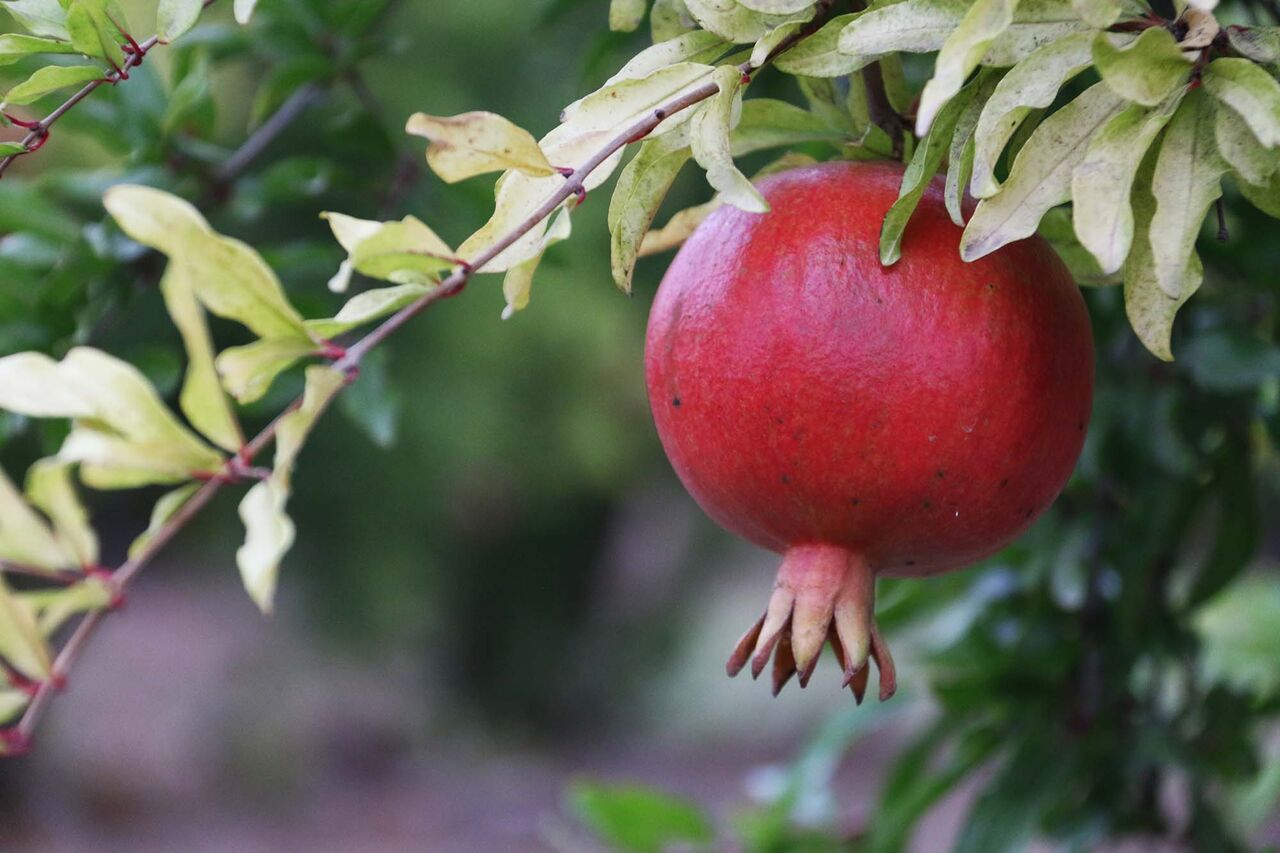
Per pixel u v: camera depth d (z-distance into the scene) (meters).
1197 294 1.15
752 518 0.94
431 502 4.15
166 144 1.20
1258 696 1.35
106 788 4.93
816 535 0.93
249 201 1.25
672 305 0.93
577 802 1.31
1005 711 1.20
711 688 5.99
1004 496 0.93
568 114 0.92
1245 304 1.15
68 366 0.92
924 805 1.23
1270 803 1.34
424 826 5.11
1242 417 1.17
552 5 1.26
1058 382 0.93
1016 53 0.91
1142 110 0.90
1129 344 1.17
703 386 0.92
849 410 0.91
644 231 0.93
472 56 3.40
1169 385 1.17
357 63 1.28
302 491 4.01
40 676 0.95
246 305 0.91
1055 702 1.18
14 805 4.83
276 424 0.93
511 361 3.87
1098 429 1.17
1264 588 1.49
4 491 0.95
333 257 1.23
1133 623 1.18
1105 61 0.89
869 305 0.91
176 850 4.75
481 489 4.66
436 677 5.81
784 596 0.93
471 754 5.65
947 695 1.19
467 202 1.30
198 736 5.12
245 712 5.24
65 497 0.95
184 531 4.76
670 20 0.97
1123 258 0.89
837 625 0.93
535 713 5.98
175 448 0.93
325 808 5.14
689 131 0.92
